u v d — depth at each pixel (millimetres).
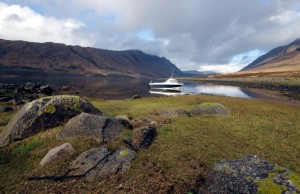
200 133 22047
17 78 170125
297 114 36125
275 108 41062
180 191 13078
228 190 11758
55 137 18984
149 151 17203
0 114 30156
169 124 24281
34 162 15992
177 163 15695
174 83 108188
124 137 18359
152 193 12742
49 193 12906
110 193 12773
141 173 14484
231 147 19359
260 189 10961
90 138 18312
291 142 21859
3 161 16281
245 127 25781
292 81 128500
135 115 29609
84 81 178875
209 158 16766
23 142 18625
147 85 152375
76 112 22141
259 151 19141
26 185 13664
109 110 34188
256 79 172250
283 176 11422
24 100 48094
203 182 13914
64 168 14906
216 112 31328
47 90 77625
